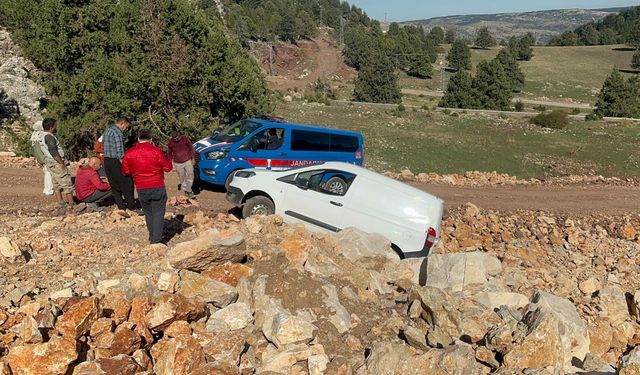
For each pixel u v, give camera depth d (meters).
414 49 158.38
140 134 8.98
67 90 25.77
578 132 69.44
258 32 157.12
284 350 6.63
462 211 16.77
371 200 11.71
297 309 7.33
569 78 152.00
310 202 11.94
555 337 6.92
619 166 55.41
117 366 5.68
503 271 11.25
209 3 146.88
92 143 25.97
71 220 10.69
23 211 11.63
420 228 11.54
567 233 16.75
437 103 107.50
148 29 26.72
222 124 29.50
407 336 7.22
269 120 16.55
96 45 26.55
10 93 27.22
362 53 151.62
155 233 9.24
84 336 6.05
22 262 8.08
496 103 98.19
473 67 167.75
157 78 26.34
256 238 9.43
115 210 11.30
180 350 5.92
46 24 25.88
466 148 59.06
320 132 16.47
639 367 6.34
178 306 6.62
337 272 8.61
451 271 9.04
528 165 54.75
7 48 28.72
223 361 6.15
